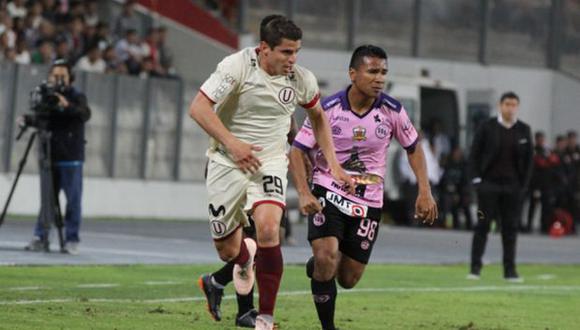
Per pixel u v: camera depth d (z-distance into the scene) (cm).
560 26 9856
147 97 7331
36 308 2883
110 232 5931
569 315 3434
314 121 2553
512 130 4456
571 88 9900
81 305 3000
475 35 9469
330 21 8738
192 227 6781
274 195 2484
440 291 3956
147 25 8069
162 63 7762
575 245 7500
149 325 2703
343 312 3206
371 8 8919
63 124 4444
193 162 7644
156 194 7438
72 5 7238
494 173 4481
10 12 7069
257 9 8519
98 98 7069
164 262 4391
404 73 9075
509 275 4578
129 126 7256
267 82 2469
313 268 2684
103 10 7925
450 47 9344
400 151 8362
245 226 2700
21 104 6694
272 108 2486
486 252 6275
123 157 7256
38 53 6800
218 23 8281
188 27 8269
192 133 7606
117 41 7488
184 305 3128
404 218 8425
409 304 3494
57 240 4969
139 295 3322
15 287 3312
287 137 2583
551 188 8694
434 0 9250
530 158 4484
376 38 8956
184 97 7544
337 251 2645
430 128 8425
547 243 7512
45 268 3869
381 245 6222
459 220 8462
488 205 4503
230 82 2438
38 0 7106
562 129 9894
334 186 2648
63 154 4431
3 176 6662
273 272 2470
